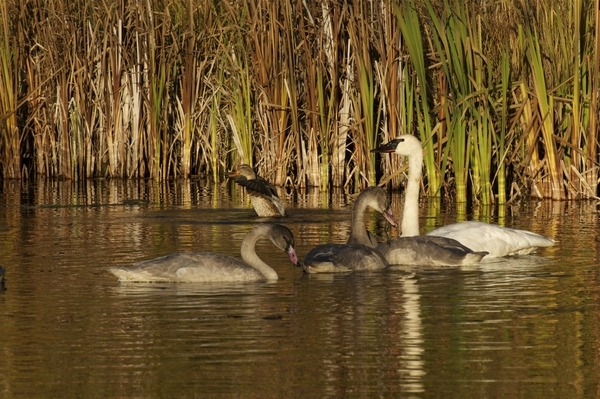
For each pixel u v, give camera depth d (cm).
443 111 2067
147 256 1338
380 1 2142
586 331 903
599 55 1912
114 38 2603
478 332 902
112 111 2650
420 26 2091
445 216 1803
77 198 2180
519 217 1770
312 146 2322
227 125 2648
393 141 1419
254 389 746
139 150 2670
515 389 746
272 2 2278
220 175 2717
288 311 984
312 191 2273
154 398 728
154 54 2570
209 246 1434
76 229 1638
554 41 2005
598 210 1858
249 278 1157
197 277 1148
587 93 1994
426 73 2134
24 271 1218
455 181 2106
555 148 1986
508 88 1983
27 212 1908
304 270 1215
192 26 2428
